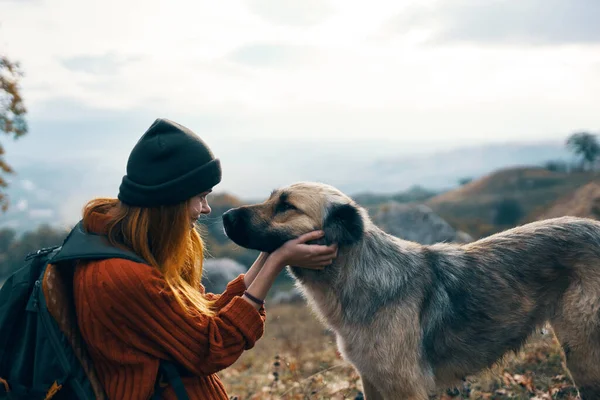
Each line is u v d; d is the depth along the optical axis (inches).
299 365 274.1
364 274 150.0
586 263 155.4
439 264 162.7
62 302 94.7
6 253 1406.3
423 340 152.5
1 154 588.7
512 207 2191.2
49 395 91.3
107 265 94.1
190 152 99.4
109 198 108.3
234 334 101.6
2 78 544.4
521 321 160.4
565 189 2317.9
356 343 151.6
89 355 97.9
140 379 96.2
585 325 152.3
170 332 96.8
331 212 147.0
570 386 182.9
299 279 157.2
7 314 93.7
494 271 160.7
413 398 148.6
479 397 186.7
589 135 2810.0
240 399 235.0
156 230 101.1
